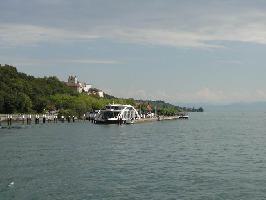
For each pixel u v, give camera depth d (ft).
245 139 481.46
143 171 242.58
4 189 192.85
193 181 214.90
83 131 546.67
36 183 205.87
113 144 394.93
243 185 206.59
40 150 327.67
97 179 217.56
